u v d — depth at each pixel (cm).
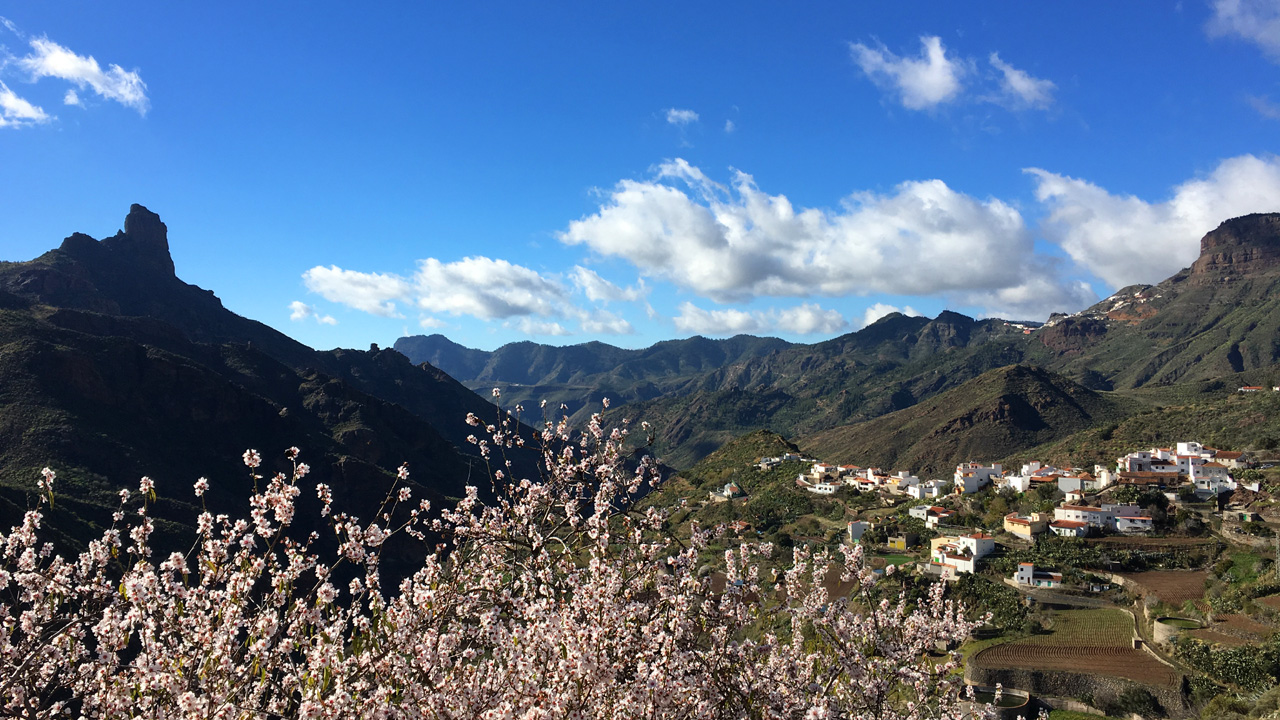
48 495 739
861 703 930
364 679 670
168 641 686
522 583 938
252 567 653
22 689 638
